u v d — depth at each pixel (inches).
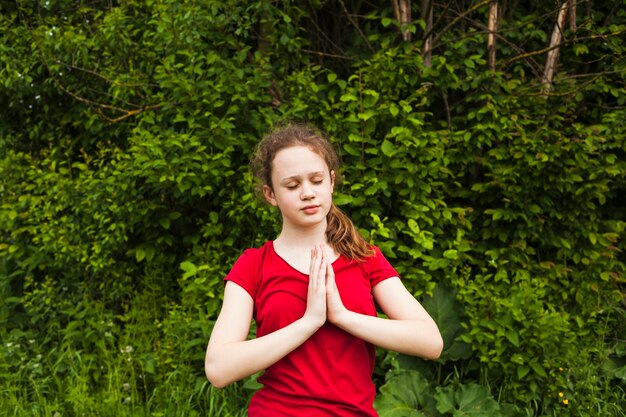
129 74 164.2
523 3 182.5
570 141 145.2
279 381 59.9
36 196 172.4
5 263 177.6
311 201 60.1
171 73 145.0
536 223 147.0
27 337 154.7
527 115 152.9
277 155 61.1
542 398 125.4
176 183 140.3
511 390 123.8
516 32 168.9
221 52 150.2
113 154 161.8
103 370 140.2
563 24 163.8
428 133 139.3
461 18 156.9
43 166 183.0
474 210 153.9
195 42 143.2
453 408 119.2
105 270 153.3
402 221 142.3
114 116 172.9
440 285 134.7
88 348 146.5
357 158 143.8
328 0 171.9
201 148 135.9
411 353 60.5
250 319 62.8
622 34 162.2
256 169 68.0
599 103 163.6
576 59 170.6
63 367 140.9
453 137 149.0
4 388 133.4
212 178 140.6
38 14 183.3
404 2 157.1
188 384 128.1
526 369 120.5
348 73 170.7
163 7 146.7
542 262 148.0
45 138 187.6
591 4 170.4
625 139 146.3
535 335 121.5
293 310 60.0
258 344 57.7
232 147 140.0
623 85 164.1
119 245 152.6
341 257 63.3
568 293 145.9
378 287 64.6
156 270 150.2
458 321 131.1
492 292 129.0
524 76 170.1
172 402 127.0
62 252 155.8
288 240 63.2
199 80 144.3
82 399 124.5
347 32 174.9
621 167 146.4
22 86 175.8
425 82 150.8
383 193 140.6
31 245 173.5
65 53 168.7
